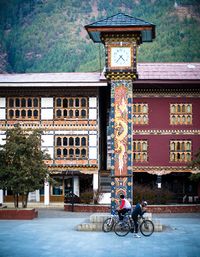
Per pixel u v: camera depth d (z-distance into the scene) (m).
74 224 30.78
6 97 51.31
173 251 20.11
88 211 42.31
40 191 52.62
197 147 51.38
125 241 22.83
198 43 98.88
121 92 26.53
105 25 26.05
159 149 51.50
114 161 26.31
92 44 108.12
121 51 26.53
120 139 26.36
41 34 115.69
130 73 26.38
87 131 50.97
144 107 51.78
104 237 24.17
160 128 51.62
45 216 38.69
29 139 38.97
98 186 51.19
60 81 49.56
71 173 50.69
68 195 47.34
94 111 50.94
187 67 53.81
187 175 52.09
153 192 43.44
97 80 49.75
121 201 25.44
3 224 30.88
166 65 54.66
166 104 51.72
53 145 51.09
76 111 51.22
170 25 105.88
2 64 111.25
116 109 26.50
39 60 111.25
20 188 37.72
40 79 51.25
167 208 41.59
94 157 50.81
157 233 25.83
